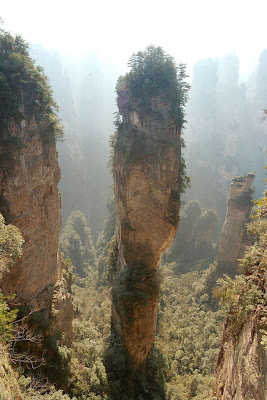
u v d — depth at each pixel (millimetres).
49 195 24328
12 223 19594
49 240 24406
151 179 25859
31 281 21703
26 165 20797
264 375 7891
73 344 26922
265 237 12875
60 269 28125
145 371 28547
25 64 20703
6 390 10469
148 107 25531
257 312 10211
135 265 27578
